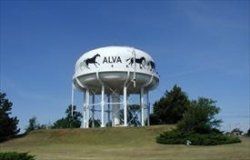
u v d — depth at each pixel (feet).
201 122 216.74
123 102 258.98
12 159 121.70
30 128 372.99
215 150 173.58
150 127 243.60
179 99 310.86
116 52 253.65
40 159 159.22
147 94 274.57
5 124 254.06
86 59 256.93
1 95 269.03
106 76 251.60
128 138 229.04
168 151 177.47
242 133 322.14
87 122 263.70
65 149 199.62
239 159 142.82
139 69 254.68
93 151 186.39
